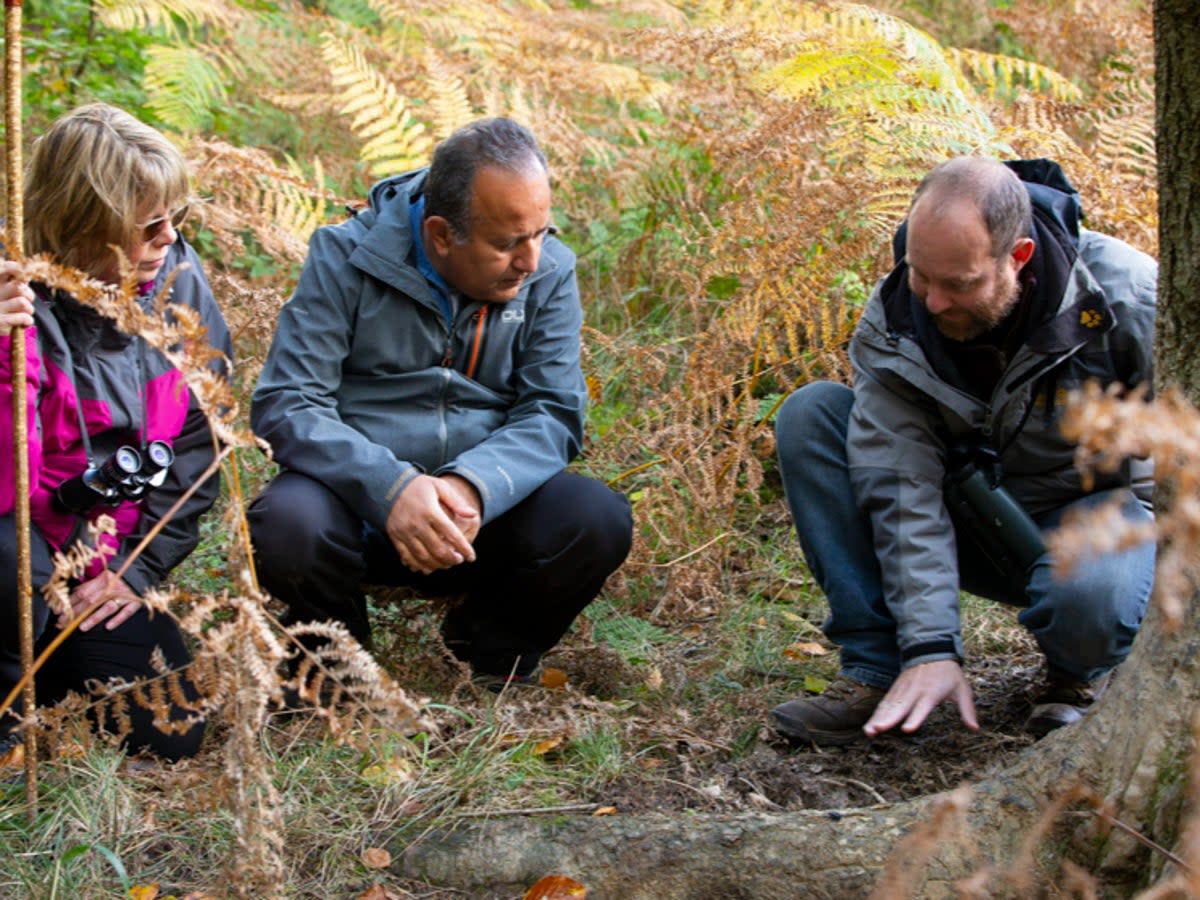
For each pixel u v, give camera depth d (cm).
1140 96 472
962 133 385
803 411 282
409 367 286
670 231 459
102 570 261
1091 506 262
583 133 497
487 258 268
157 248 251
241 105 561
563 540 281
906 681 252
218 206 413
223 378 206
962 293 241
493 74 537
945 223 237
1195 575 193
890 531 264
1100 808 179
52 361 252
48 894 215
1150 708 196
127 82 536
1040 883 200
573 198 493
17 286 217
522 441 281
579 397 292
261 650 197
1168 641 196
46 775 244
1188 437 130
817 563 279
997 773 220
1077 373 256
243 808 196
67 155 240
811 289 356
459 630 301
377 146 460
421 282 278
